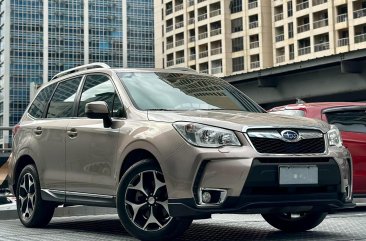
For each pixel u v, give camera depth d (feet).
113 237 18.69
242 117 16.71
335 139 17.38
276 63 264.72
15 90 387.75
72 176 20.04
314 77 106.01
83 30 407.64
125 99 18.80
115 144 18.17
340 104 28.50
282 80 113.09
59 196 20.62
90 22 410.31
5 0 385.91
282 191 15.80
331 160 16.67
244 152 15.43
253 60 279.69
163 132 16.46
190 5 316.81
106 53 414.62
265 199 15.53
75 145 20.01
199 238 18.49
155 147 16.43
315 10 236.84
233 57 288.92
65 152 20.49
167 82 20.16
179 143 15.99
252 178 15.28
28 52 391.65
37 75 393.09
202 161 15.56
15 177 23.48
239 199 15.25
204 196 15.55
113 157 18.21
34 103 24.11
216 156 15.47
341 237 18.40
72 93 21.80
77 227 22.24
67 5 403.34
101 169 18.72
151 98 18.81
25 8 390.83
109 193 18.33
